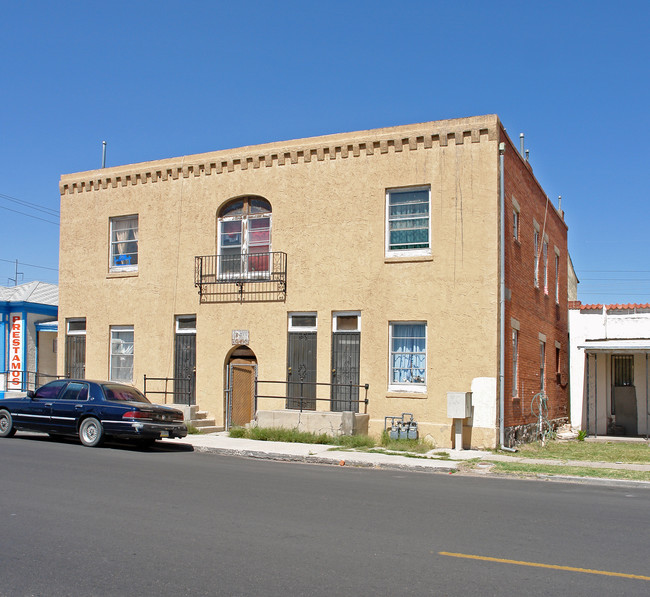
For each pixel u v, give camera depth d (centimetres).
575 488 1227
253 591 591
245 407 2053
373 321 1867
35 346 2672
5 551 704
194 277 2123
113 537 762
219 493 1035
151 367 2172
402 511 934
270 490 1077
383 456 1545
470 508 971
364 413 1850
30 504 924
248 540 755
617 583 629
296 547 730
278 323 1992
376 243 1883
